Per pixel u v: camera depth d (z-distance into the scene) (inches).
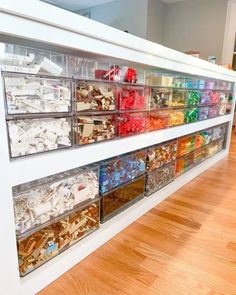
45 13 24.8
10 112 26.4
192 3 128.4
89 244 38.3
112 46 34.5
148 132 49.3
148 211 52.7
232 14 120.6
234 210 53.8
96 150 36.8
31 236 32.1
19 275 29.4
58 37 27.0
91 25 30.1
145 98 48.0
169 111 56.7
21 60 27.3
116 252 39.2
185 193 62.6
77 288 32.0
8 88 26.2
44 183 32.7
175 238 43.1
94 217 41.1
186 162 72.0
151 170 55.0
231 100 93.8
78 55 35.2
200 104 71.4
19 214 30.0
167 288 32.1
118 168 45.8
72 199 36.7
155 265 36.3
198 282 33.2
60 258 34.1
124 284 32.7
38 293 31.2
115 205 46.3
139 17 126.2
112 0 132.3
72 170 36.7
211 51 129.0
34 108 29.1
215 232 45.2
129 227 46.4
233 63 132.9
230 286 32.6
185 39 134.7
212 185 68.2
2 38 25.7
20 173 26.6
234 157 97.1
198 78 68.7
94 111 37.3
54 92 31.4
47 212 33.2
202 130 77.6
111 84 39.9
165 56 46.6
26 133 28.5
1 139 23.9
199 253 39.2
